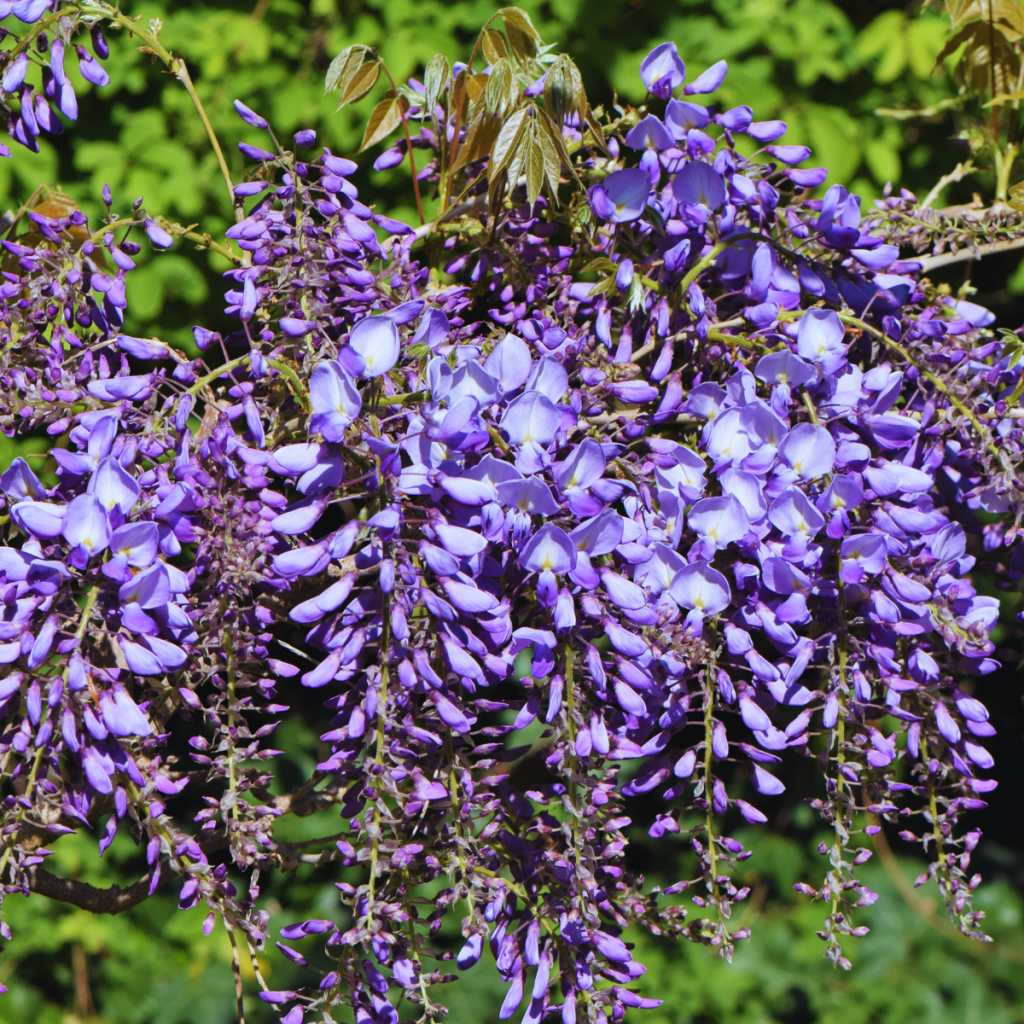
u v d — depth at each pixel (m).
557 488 2.05
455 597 2.03
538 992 2.05
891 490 2.08
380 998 2.04
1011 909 3.97
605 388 2.08
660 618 2.06
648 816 3.86
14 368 2.09
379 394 2.04
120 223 2.12
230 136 3.24
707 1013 3.83
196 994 3.86
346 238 2.09
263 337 2.09
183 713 2.09
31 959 3.89
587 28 3.10
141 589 2.02
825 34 3.34
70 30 2.12
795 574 2.06
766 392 2.11
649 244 2.15
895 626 2.08
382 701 2.03
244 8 3.26
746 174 2.12
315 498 2.04
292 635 2.38
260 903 3.82
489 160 2.15
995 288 3.56
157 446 2.05
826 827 3.93
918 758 2.15
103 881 3.84
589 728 2.05
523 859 2.08
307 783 2.15
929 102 3.31
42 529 2.02
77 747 2.01
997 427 2.12
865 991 3.79
